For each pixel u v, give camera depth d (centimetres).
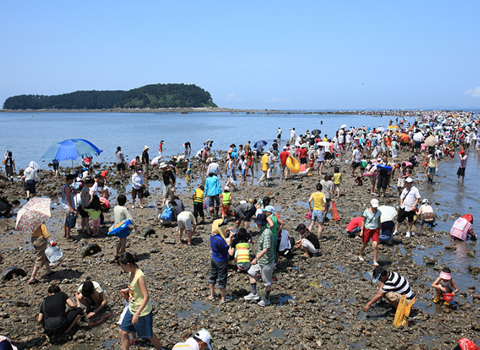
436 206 1594
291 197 1788
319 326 690
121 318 576
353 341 649
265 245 752
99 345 637
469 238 1209
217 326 690
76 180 1512
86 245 1059
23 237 1250
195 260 1018
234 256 986
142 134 6153
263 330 679
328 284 879
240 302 788
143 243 1154
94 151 1642
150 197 1853
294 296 815
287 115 17938
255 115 18350
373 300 750
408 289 727
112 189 2069
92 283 729
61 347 634
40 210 860
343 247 1124
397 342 647
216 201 1440
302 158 2450
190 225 1123
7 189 2047
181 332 668
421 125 4991
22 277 907
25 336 663
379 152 2795
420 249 1110
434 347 630
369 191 1908
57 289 684
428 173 2089
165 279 893
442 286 772
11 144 4556
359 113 17375
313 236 1059
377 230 973
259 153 3297
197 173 2598
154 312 738
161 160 3056
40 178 2416
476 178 2222
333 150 2934
